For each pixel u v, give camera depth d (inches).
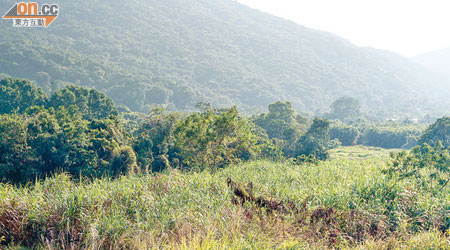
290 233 289.4
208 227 275.9
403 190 376.5
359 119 6087.6
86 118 2309.3
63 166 1213.1
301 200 363.6
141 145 1475.1
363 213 330.6
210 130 1095.6
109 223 271.3
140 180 386.0
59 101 2265.0
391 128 4362.7
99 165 1237.1
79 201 289.7
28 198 296.5
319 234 299.3
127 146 1337.4
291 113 3206.2
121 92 6978.4
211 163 1095.6
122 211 298.4
